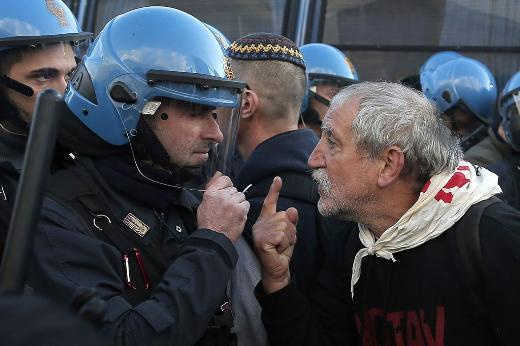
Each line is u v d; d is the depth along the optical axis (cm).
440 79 428
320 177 165
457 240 152
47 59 197
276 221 169
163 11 163
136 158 157
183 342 139
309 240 181
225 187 159
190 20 164
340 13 489
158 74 154
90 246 141
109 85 155
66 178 152
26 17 197
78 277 138
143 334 135
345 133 160
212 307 143
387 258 158
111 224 151
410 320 157
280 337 171
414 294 156
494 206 154
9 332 53
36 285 138
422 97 162
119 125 154
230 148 180
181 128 158
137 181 155
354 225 177
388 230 157
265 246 169
